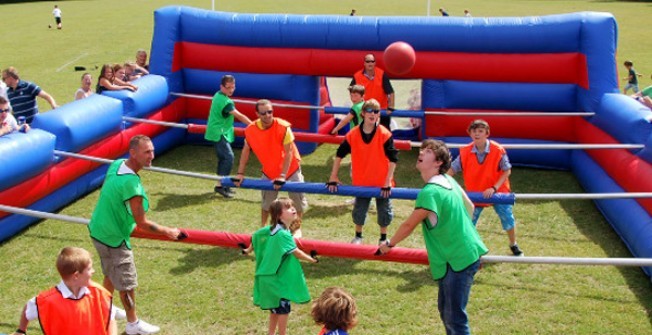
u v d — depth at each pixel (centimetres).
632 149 825
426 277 689
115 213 543
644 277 692
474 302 639
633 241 732
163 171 797
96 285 437
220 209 890
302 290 547
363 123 711
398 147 981
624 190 816
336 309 392
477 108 1070
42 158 810
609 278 690
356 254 618
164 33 1133
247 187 748
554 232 816
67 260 410
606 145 838
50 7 4103
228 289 667
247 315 619
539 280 685
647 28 2661
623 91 1634
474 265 488
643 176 766
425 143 498
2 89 985
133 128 1027
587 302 641
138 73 1142
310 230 820
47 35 2770
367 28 1058
